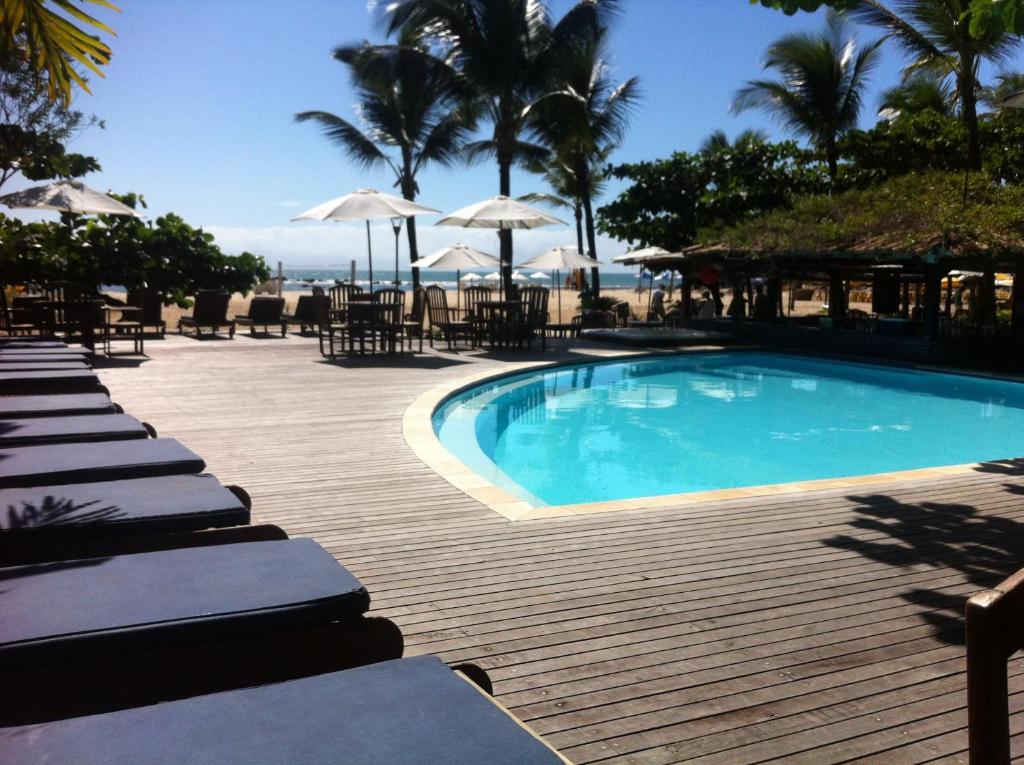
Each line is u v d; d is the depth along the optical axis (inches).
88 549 114.2
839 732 108.0
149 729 64.2
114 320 819.4
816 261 740.7
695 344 741.3
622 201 1042.1
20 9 171.6
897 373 616.7
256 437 303.6
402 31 909.2
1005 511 216.7
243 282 904.9
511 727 64.9
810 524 203.9
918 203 689.6
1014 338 621.6
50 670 79.3
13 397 220.5
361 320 571.8
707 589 159.0
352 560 174.2
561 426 424.8
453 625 141.2
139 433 177.2
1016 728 109.4
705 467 344.2
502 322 649.0
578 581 162.9
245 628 86.5
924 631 140.0
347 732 64.0
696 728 108.7
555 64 846.5
